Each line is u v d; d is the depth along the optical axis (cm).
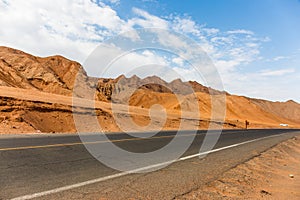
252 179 779
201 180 696
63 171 684
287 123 14250
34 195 493
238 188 657
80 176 647
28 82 7638
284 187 738
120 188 571
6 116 1888
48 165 736
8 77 7062
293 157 1455
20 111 2009
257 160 1130
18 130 1738
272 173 920
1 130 1638
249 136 2573
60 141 1242
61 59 10138
